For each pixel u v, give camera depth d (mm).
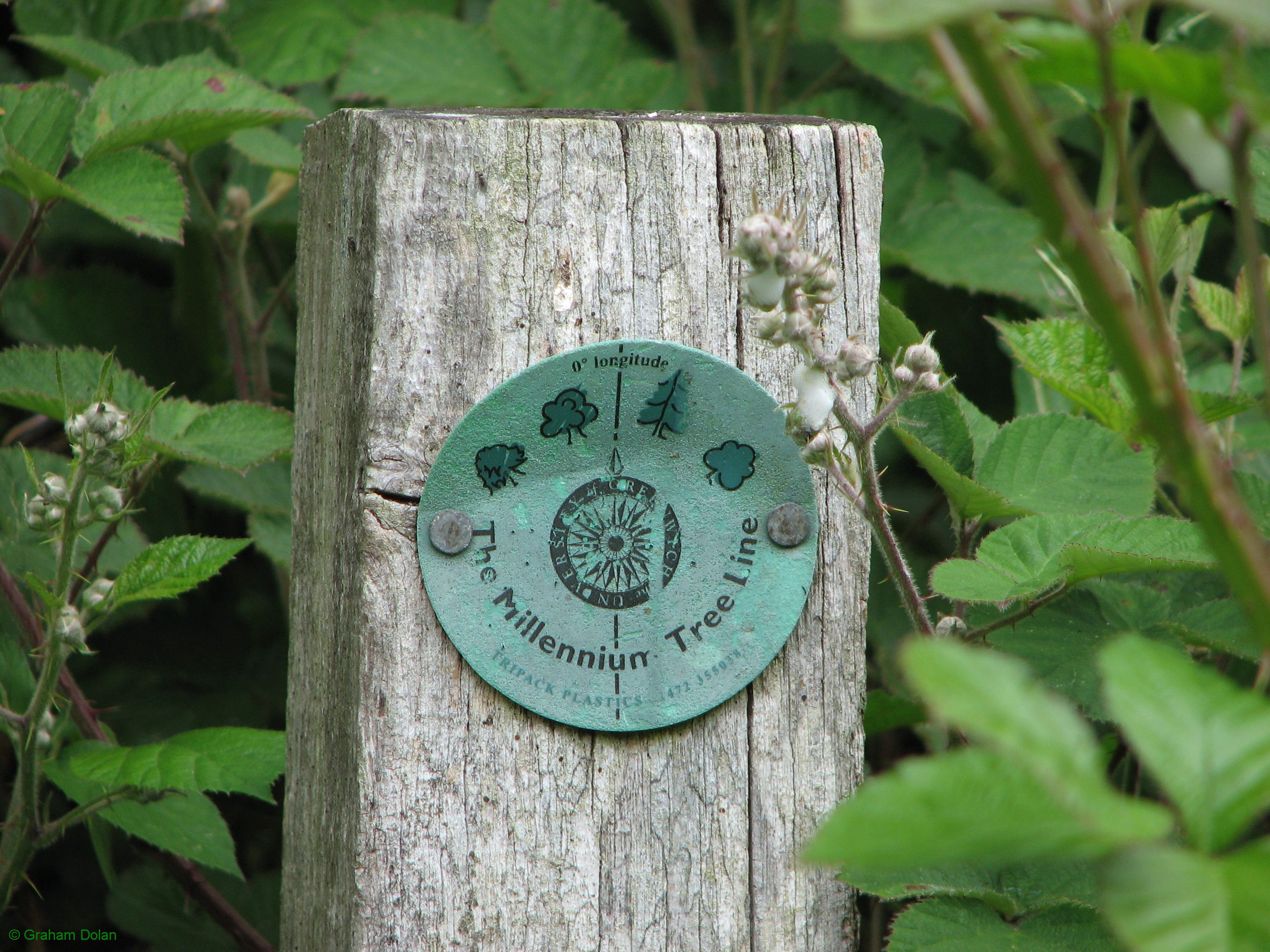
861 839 634
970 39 647
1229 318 1035
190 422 1062
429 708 932
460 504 929
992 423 1046
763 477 938
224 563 981
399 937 931
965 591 964
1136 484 999
